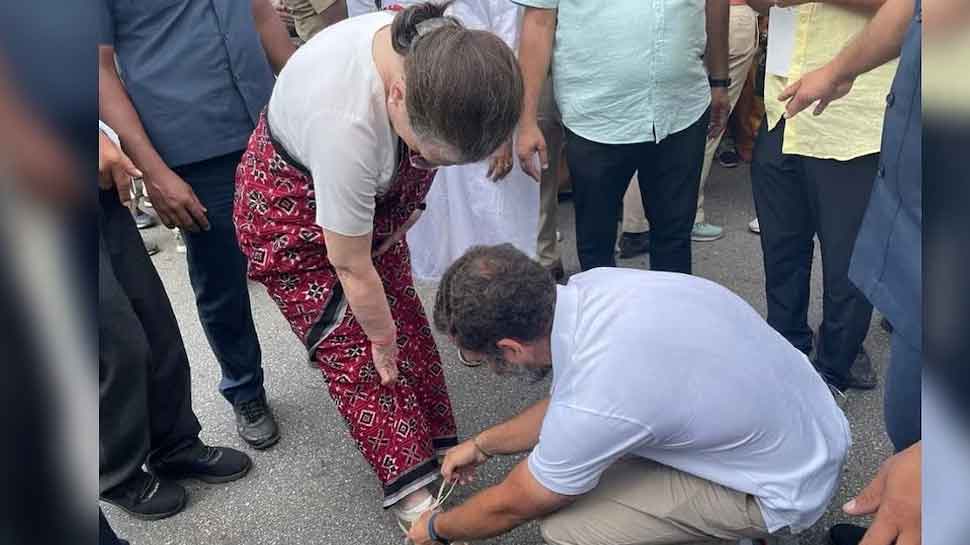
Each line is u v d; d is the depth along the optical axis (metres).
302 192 1.46
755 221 3.10
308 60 1.31
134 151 1.66
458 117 1.08
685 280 1.41
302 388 2.35
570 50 1.98
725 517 1.40
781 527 1.39
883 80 1.71
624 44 1.91
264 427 2.12
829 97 1.65
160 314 1.79
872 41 1.50
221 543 1.84
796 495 1.36
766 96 1.95
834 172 1.84
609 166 2.08
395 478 1.70
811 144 1.83
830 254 1.93
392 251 1.72
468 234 2.57
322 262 1.56
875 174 1.80
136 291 1.72
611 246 2.29
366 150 1.27
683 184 2.13
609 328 1.29
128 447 1.75
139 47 1.64
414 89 1.10
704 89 2.05
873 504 1.07
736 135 3.70
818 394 1.43
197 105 1.69
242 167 1.54
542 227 2.73
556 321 1.34
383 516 1.88
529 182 2.49
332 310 1.59
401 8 1.40
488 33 1.12
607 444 1.28
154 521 1.90
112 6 1.59
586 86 1.99
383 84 1.24
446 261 2.65
